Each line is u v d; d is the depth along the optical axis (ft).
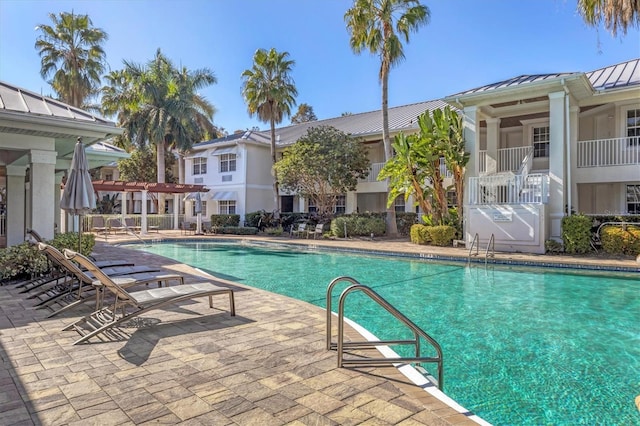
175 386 12.43
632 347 19.56
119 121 110.93
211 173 110.42
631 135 58.59
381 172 64.39
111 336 17.40
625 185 60.49
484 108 60.85
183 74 112.06
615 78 61.41
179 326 19.03
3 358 14.73
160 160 107.65
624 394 14.64
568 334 21.58
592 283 35.37
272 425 10.18
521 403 14.02
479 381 15.81
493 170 66.08
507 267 43.73
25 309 21.90
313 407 11.14
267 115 93.71
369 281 36.91
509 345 19.94
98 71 99.66
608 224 49.37
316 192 82.53
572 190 59.06
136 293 19.34
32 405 11.15
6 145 31.76
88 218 82.89
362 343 14.48
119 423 10.21
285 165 79.61
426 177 63.87
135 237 77.20
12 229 44.65
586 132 66.03
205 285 21.67
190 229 93.91
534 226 50.49
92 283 20.20
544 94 53.21
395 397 11.80
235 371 13.65
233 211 105.19
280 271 43.19
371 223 73.82
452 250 53.47
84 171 27.02
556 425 12.60
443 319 24.56
